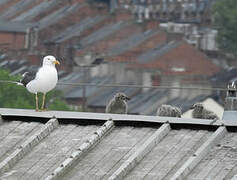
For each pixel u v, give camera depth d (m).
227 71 84.75
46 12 102.00
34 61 80.19
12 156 18.17
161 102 75.56
